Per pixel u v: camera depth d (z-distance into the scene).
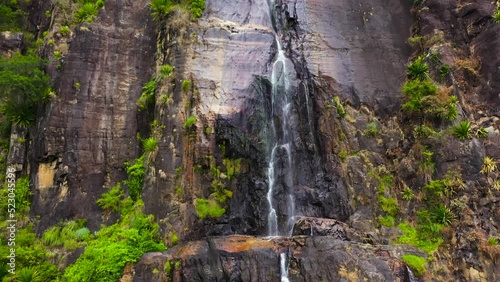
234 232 16.09
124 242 15.23
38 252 15.40
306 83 19.94
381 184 17.83
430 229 15.88
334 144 18.39
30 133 19.56
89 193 17.98
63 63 19.70
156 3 20.83
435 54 20.83
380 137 19.23
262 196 16.91
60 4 21.64
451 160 17.34
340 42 22.16
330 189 17.50
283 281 13.01
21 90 18.36
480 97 19.67
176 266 13.49
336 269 12.83
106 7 21.94
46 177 18.19
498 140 17.77
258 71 19.11
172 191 16.11
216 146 16.97
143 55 21.50
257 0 22.47
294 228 15.88
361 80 20.86
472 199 16.39
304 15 22.73
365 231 16.33
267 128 18.19
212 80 18.38
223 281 13.01
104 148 18.98
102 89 19.97
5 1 24.47
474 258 14.77
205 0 21.31
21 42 23.12
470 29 21.53
